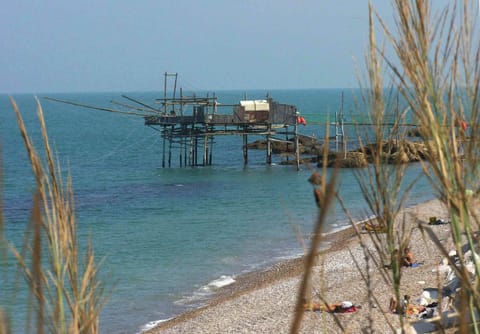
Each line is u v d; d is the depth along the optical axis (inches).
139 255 2015.3
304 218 2539.4
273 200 2992.1
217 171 4069.9
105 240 2234.3
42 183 102.2
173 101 3944.4
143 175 3983.8
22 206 2829.7
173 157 5241.1
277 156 5014.8
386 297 1067.3
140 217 2669.8
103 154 5492.1
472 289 131.0
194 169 4168.3
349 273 1489.9
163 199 3107.8
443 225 1485.0
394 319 912.3
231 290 1616.6
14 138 6569.9
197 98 3951.8
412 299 1102.4
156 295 1592.0
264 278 1701.5
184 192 3309.5
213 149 5836.6
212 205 2923.2
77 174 4074.8
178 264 1899.6
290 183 3516.2
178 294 1603.1
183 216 2679.6
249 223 2492.6
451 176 134.3
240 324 1269.7
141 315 1444.4
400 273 146.8
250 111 3929.6
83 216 2687.0
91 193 3309.5
